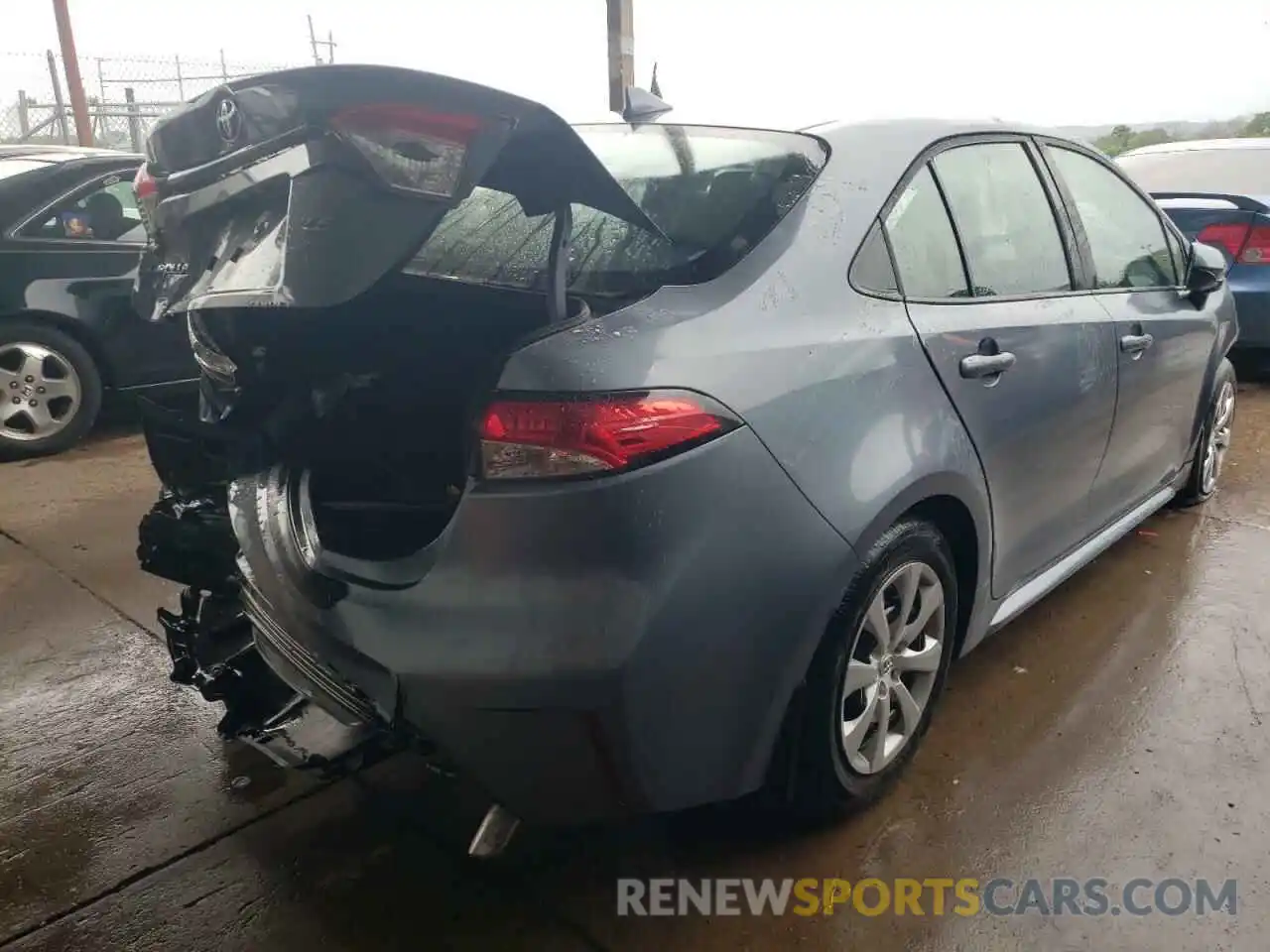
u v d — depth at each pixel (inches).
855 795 89.8
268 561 77.0
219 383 89.2
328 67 63.0
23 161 207.0
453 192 62.0
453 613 67.7
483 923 81.0
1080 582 141.0
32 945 79.0
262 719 86.7
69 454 207.2
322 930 80.4
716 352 71.3
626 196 71.6
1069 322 107.8
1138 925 79.9
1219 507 170.6
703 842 89.7
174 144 75.9
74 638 128.1
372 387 90.2
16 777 100.0
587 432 65.1
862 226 85.1
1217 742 103.3
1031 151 112.4
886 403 81.8
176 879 86.1
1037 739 104.1
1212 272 141.5
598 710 67.1
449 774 74.2
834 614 80.5
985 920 80.6
